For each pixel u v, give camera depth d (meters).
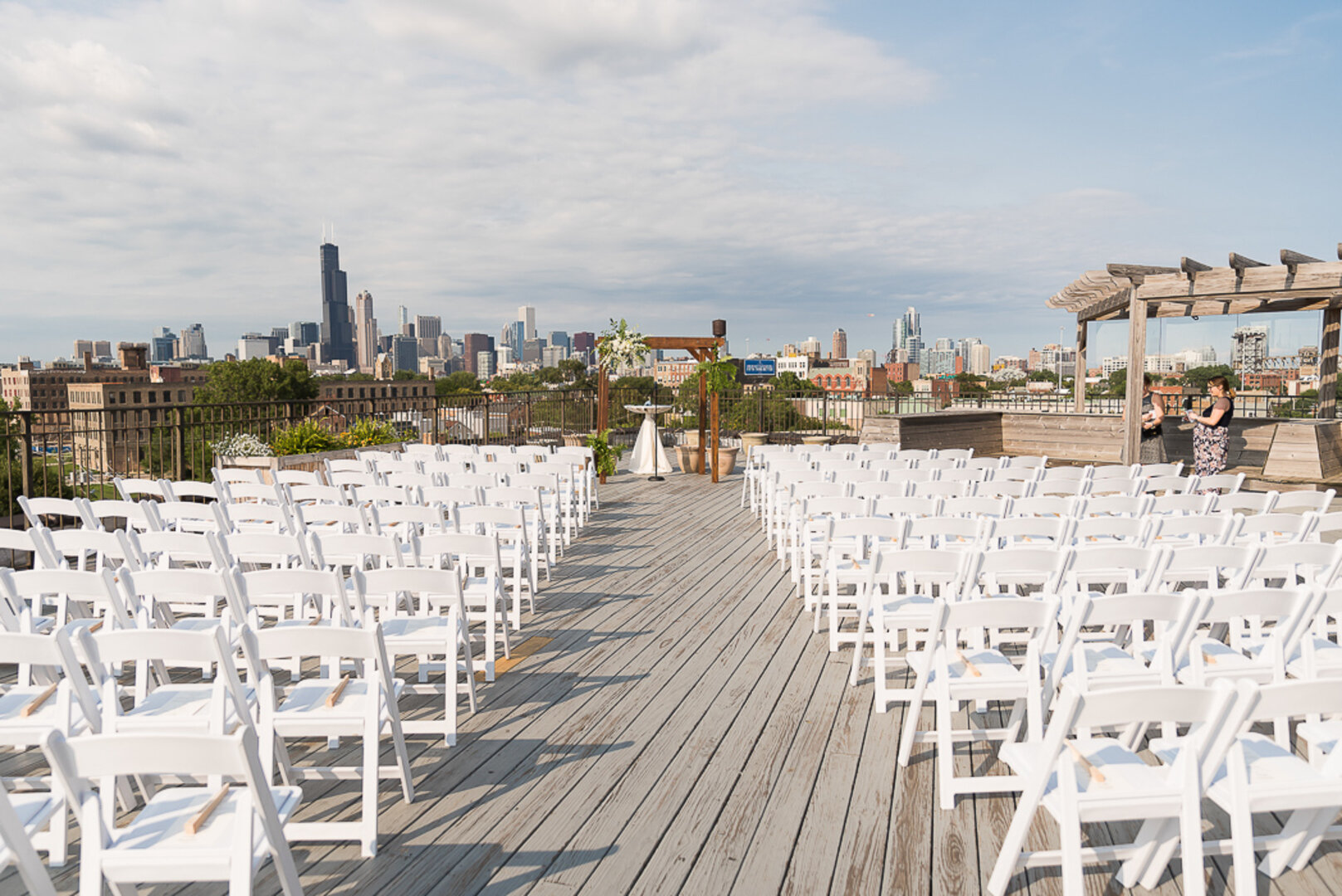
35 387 115.81
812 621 5.56
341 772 3.00
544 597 6.18
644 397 18.12
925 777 3.37
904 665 4.69
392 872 2.73
